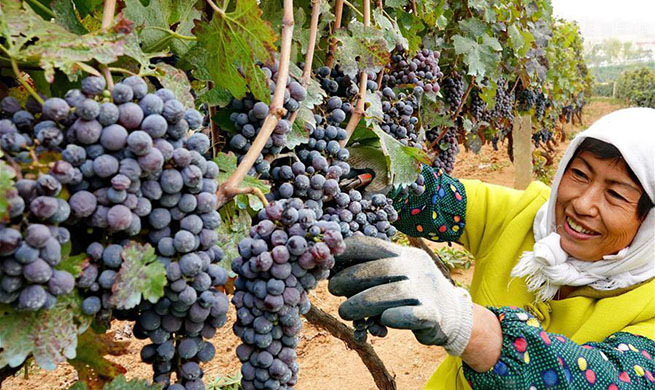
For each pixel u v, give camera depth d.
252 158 1.12
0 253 0.71
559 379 1.43
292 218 1.02
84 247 0.90
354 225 1.44
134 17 1.18
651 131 1.74
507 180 11.05
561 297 2.09
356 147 1.76
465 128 3.91
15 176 0.74
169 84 1.08
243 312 1.07
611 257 1.87
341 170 1.41
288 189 1.32
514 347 1.45
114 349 1.07
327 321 2.75
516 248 2.23
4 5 0.87
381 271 1.32
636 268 1.91
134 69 1.08
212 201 0.93
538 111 7.02
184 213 0.91
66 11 1.05
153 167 0.82
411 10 2.45
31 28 0.88
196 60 1.27
